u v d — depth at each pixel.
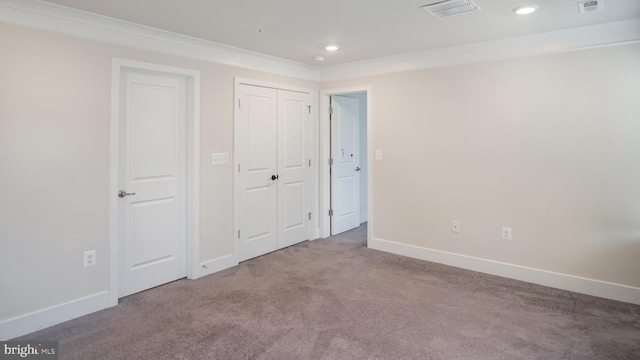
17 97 2.38
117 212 2.90
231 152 3.79
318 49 3.72
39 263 2.51
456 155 3.74
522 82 3.32
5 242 2.37
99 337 2.41
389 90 4.16
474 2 2.46
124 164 3.01
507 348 2.27
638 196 2.87
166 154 3.31
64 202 2.61
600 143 3.00
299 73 4.50
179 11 2.63
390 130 4.18
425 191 3.97
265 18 2.79
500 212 3.51
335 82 4.65
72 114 2.62
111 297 2.88
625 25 2.84
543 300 2.97
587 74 3.02
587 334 2.43
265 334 2.45
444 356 2.19
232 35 3.23
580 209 3.11
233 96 3.77
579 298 3.01
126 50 2.90
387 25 2.96
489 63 3.48
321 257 4.13
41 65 2.47
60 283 2.61
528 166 3.34
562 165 3.17
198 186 3.47
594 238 3.06
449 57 3.70
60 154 2.58
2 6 2.29
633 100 2.86
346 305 2.89
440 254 3.90
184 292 3.16
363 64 4.30
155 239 3.27
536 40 3.21
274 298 3.03
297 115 4.57
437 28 3.04
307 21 2.86
